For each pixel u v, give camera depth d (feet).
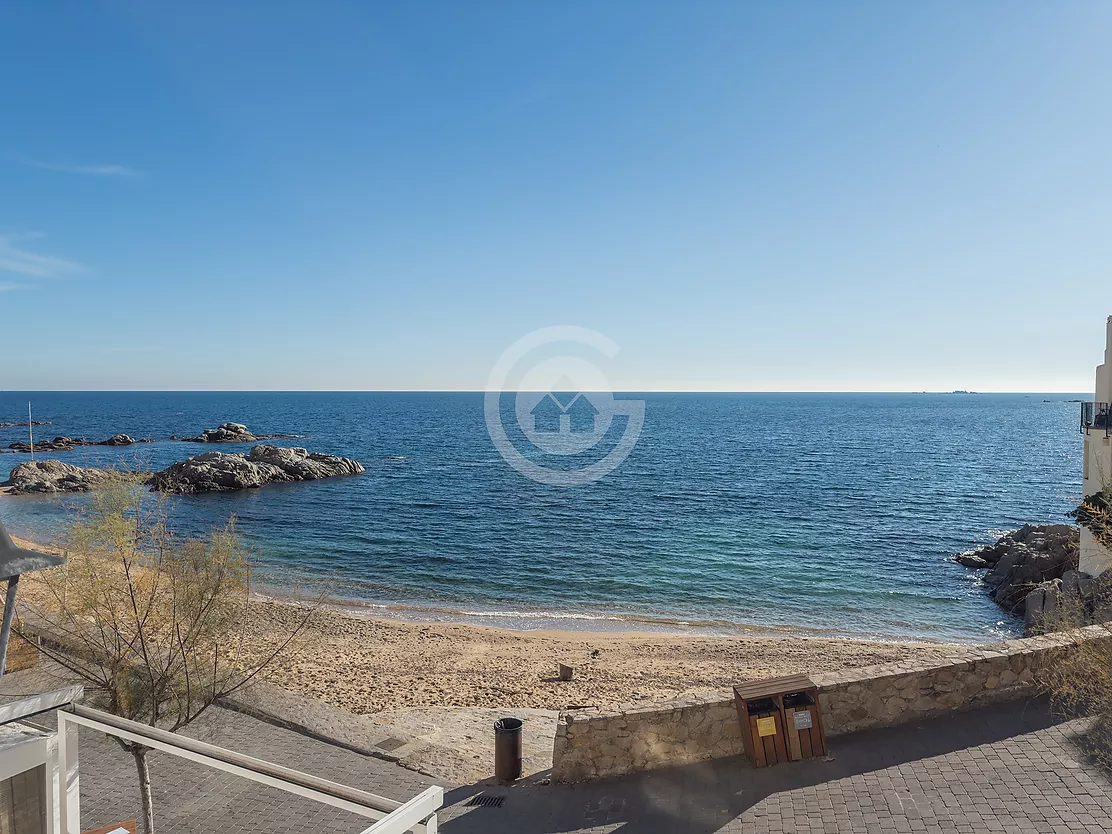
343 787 13.14
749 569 111.65
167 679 27.27
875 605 94.48
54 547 29.01
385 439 352.49
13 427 446.19
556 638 75.51
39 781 16.40
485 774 31.42
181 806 27.43
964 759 26.43
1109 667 26.86
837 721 29.25
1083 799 23.17
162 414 607.37
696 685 57.26
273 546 125.29
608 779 28.37
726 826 23.76
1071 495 185.88
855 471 237.86
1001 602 94.99
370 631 74.18
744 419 554.05
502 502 173.27
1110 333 70.13
